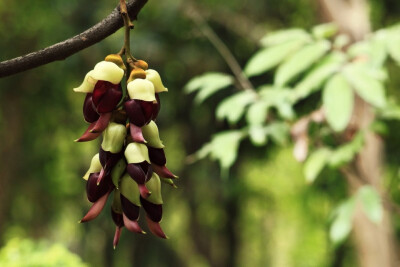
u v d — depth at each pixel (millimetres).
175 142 12531
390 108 4191
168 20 9273
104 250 12602
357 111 4723
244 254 17031
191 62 10086
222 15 9453
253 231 16234
